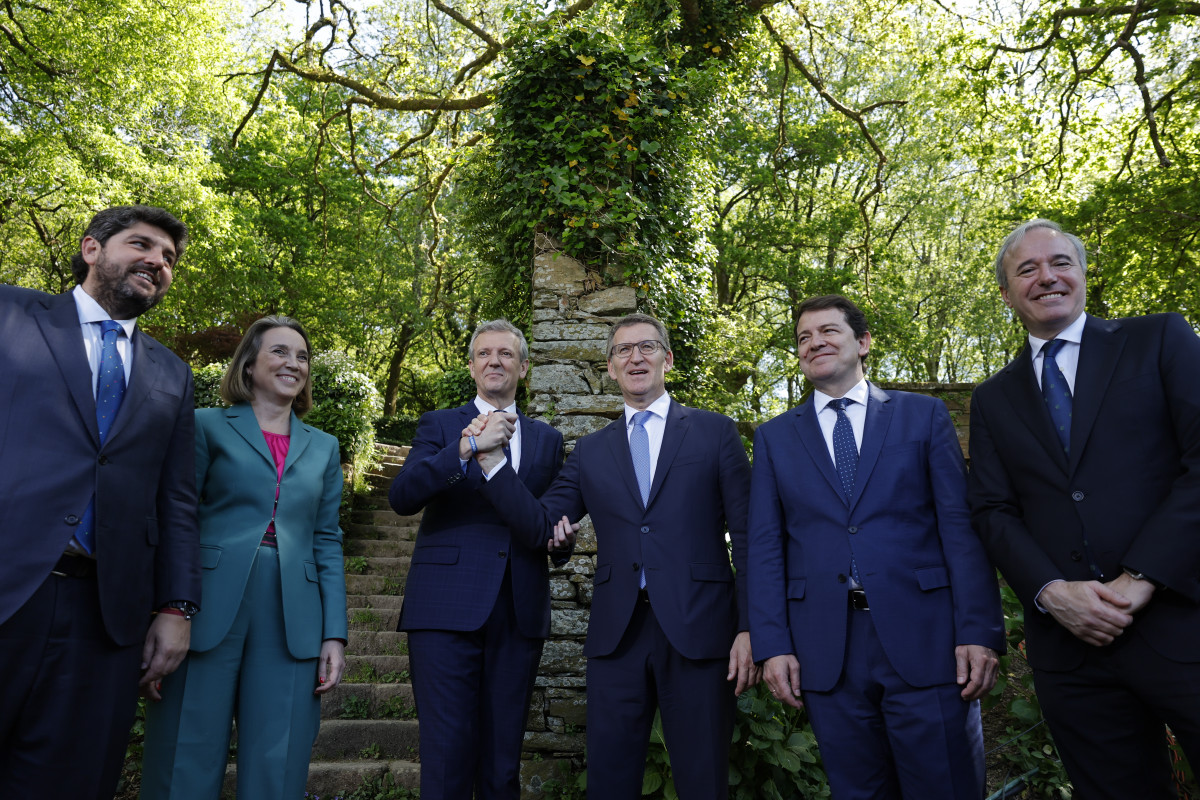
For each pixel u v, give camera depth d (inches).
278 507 96.3
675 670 94.4
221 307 549.6
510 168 175.2
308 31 354.0
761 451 99.2
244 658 91.4
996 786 124.3
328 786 135.2
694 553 97.7
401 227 649.0
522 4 183.8
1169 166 338.6
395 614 210.7
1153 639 73.9
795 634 89.2
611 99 171.8
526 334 214.4
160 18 403.9
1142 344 82.4
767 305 717.9
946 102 424.2
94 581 76.9
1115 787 77.5
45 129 374.6
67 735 73.4
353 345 693.9
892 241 721.6
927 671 83.4
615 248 165.3
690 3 253.3
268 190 658.8
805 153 609.0
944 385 308.2
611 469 104.8
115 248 81.7
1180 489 74.3
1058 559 80.3
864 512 89.8
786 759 114.9
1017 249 88.1
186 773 84.6
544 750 138.2
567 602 144.9
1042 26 356.8
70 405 77.0
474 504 105.7
